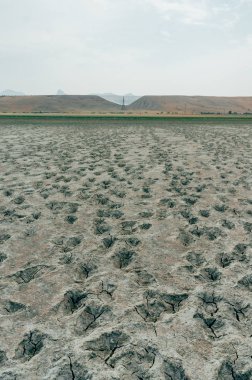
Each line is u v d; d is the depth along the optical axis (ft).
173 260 15.08
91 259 15.14
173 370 8.86
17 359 9.27
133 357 9.30
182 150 49.16
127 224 19.35
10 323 10.76
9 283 13.15
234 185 27.96
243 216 20.48
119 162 38.70
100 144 56.13
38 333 10.27
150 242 16.93
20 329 10.47
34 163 37.91
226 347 9.69
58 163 37.96
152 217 20.40
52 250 16.02
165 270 14.20
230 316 11.23
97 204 22.98
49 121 122.83
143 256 15.44
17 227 18.75
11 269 14.25
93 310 11.45
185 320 10.89
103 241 17.06
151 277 13.64
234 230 18.43
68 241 17.02
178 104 647.56
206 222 19.54
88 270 14.30
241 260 15.07
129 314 11.21
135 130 87.97
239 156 43.45
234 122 128.98
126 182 28.78
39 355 9.34
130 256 15.56
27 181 28.99
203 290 12.70
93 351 9.50
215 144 56.95
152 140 62.95
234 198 24.11
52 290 12.67
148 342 9.85
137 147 52.44
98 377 8.59
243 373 8.82
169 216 20.53
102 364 9.04
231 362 9.14
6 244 16.60
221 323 10.87
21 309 11.52
